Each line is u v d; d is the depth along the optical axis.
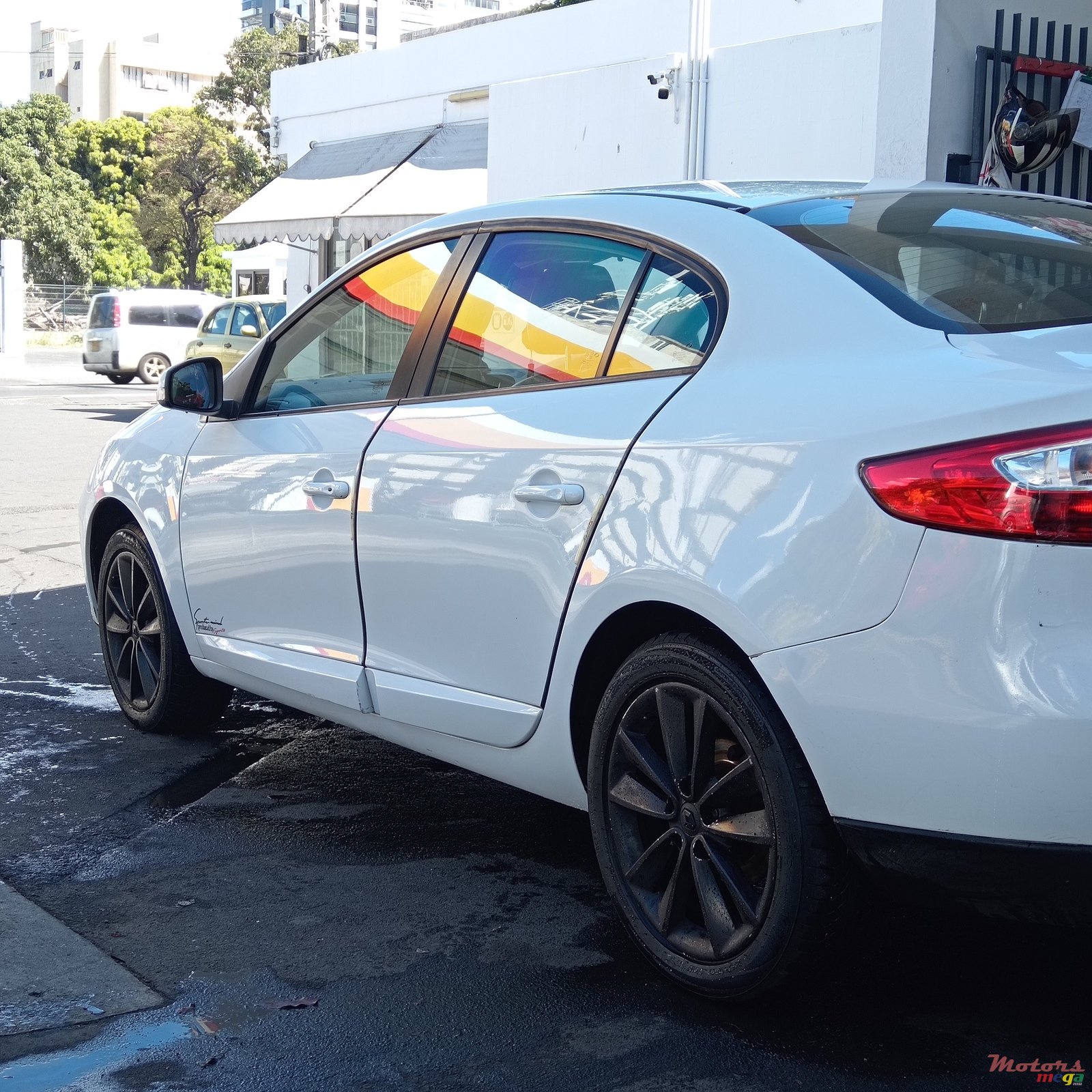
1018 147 8.15
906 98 8.53
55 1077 2.54
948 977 2.92
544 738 3.08
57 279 66.69
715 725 2.73
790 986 2.65
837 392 2.56
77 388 26.39
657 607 2.77
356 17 138.00
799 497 2.50
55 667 5.88
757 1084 2.50
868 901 2.59
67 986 2.91
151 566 4.59
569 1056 2.61
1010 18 8.62
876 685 2.37
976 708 2.26
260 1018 2.77
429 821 4.00
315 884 3.50
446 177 18.64
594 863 3.66
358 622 3.60
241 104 68.50
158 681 4.68
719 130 12.39
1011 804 2.25
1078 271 2.89
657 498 2.75
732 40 17.62
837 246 2.90
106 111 121.75
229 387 4.28
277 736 4.88
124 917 3.29
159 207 69.69
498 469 3.14
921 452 2.34
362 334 3.84
